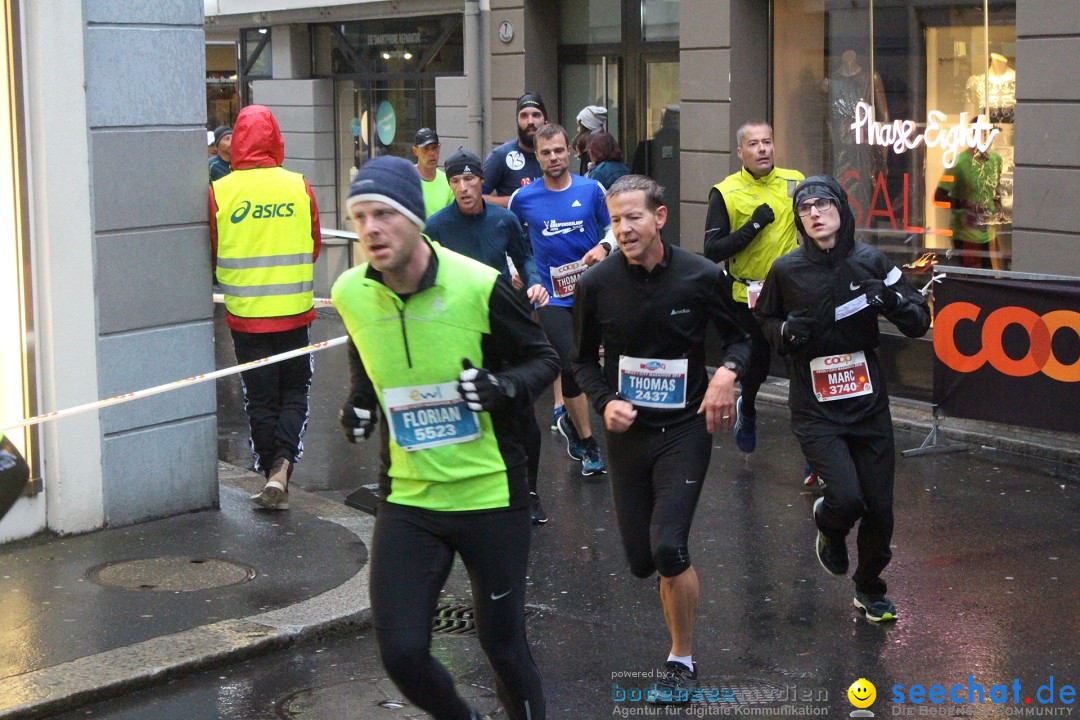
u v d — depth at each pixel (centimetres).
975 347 873
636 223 480
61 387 675
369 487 775
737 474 855
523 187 846
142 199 697
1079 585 635
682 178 1242
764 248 829
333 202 1953
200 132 722
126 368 700
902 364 1039
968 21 1026
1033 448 891
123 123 686
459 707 411
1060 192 938
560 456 907
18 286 661
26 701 488
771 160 824
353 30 1852
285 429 750
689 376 501
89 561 648
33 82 652
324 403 1094
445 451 400
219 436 992
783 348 572
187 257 721
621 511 513
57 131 658
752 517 759
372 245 384
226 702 506
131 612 580
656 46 1327
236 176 738
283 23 1941
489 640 414
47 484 682
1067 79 924
